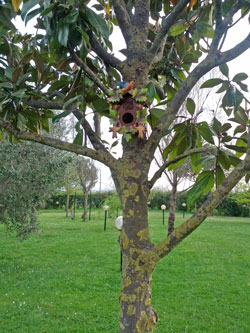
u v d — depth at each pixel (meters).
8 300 4.83
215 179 1.77
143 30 1.58
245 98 1.77
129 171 1.44
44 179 6.42
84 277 6.05
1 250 8.70
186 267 6.73
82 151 1.54
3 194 5.96
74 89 1.70
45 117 2.21
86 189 18.50
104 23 1.51
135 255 1.38
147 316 1.36
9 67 1.75
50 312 4.41
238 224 16.20
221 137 1.79
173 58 2.13
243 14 1.52
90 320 4.17
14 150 5.91
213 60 1.43
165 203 26.14
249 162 1.21
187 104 1.83
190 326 4.04
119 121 1.41
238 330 3.94
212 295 5.09
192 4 1.95
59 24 1.45
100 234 12.01
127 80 1.54
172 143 1.97
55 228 14.03
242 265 7.00
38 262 7.31
